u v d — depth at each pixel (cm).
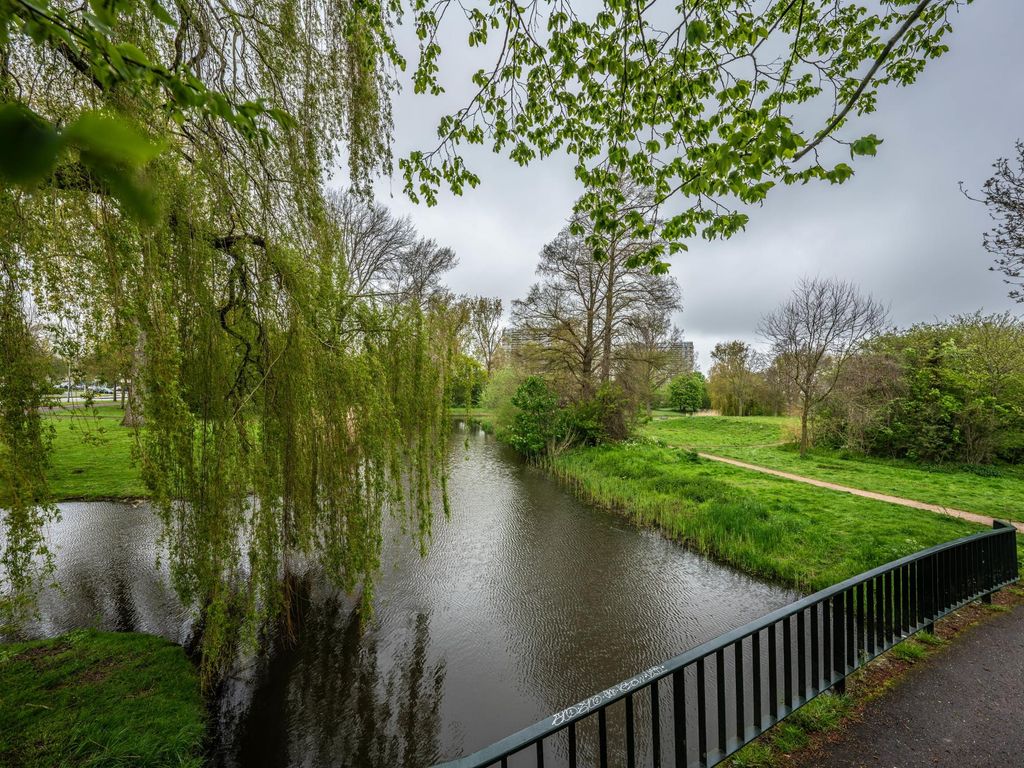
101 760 370
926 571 427
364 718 466
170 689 463
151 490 378
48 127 36
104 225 322
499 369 2814
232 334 443
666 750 420
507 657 560
